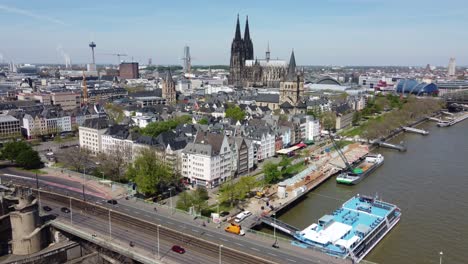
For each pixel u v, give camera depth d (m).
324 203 199.62
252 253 128.62
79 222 152.88
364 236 148.00
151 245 133.62
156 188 194.12
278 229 165.62
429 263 141.62
